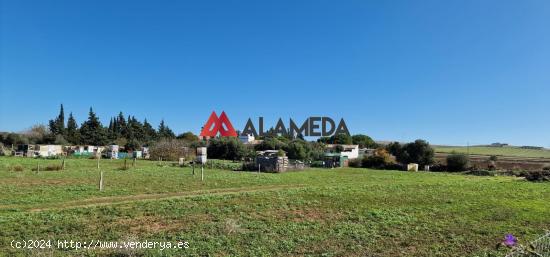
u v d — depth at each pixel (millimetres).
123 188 26906
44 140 106375
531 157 101125
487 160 74062
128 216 17812
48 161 57719
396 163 70312
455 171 66000
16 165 45062
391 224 17797
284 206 21281
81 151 90375
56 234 14539
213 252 12828
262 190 28719
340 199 24562
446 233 16453
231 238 14594
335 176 46094
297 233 15703
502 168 64500
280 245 13867
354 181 39344
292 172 52750
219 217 18062
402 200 25078
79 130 123125
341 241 14758
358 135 137375
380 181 39594
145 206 19859
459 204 24000
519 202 25688
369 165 71938
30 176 33875
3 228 14883
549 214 21219
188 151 78188
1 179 31000
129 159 73000
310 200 23672
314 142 101000
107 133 127000
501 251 13867
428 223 18250
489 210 22078
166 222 16938
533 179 44906
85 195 23625
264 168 53000
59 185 27734
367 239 15133
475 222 18703
